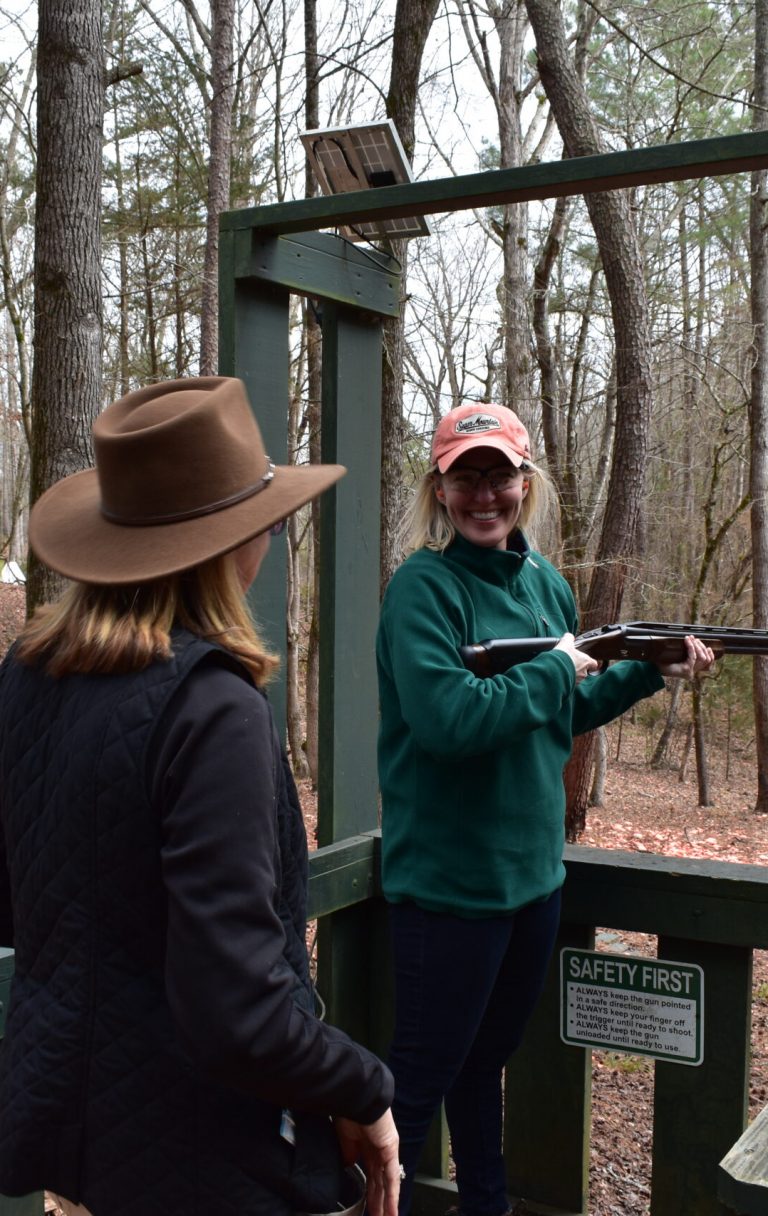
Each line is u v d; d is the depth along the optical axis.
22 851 1.15
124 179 16.62
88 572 1.10
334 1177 1.16
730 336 19.41
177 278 17.23
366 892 2.61
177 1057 1.06
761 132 1.89
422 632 1.91
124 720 1.06
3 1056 1.14
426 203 2.18
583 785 10.26
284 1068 1.01
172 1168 1.07
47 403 6.78
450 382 21.06
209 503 1.12
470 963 1.97
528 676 1.88
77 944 1.09
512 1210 2.44
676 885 2.26
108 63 14.67
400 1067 2.02
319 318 2.72
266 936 1.01
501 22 14.73
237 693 1.08
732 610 18.55
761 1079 5.50
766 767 15.52
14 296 17.06
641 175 2.01
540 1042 2.45
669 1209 2.33
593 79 15.63
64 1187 1.11
